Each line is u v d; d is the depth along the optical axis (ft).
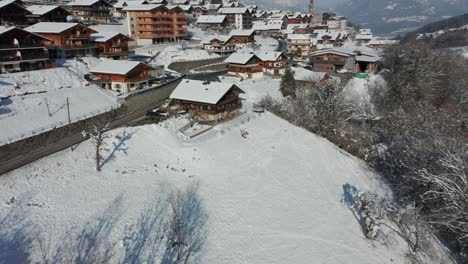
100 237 79.82
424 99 184.96
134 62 170.71
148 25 280.31
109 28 294.46
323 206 105.19
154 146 124.47
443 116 155.33
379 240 91.40
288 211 100.83
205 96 148.15
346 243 89.40
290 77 195.21
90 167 105.70
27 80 143.02
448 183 94.48
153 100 162.91
